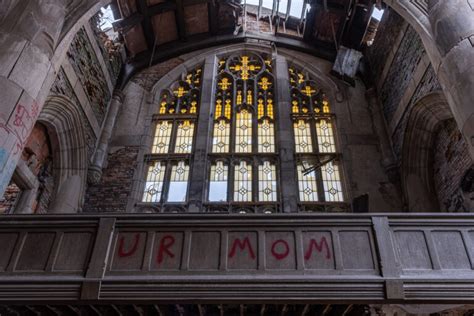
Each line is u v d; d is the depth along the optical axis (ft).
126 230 19.85
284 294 17.56
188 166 37.60
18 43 22.18
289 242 19.31
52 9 24.72
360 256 18.81
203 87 42.93
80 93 34.68
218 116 41.63
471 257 18.69
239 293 17.61
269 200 35.29
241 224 19.81
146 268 18.62
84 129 35.01
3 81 20.80
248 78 44.57
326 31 44.19
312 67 44.96
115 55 42.29
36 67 22.58
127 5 39.65
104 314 21.91
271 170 37.19
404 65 35.65
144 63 45.27
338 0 40.32
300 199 35.50
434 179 33.22
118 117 41.09
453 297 17.25
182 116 41.14
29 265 18.66
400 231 19.54
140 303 17.70
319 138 39.81
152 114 41.47
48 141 33.45
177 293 17.65
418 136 33.86
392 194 35.12
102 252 18.83
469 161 28.14
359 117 40.60
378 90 41.47
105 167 37.37
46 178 32.58
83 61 35.17
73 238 19.54
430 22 24.89
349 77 42.14
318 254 18.92
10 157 20.20
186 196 35.65
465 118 20.93
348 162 37.24
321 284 17.75
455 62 22.04
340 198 35.63
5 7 23.17
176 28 45.01
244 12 48.14
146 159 38.09
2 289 17.72
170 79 44.39
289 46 46.60
